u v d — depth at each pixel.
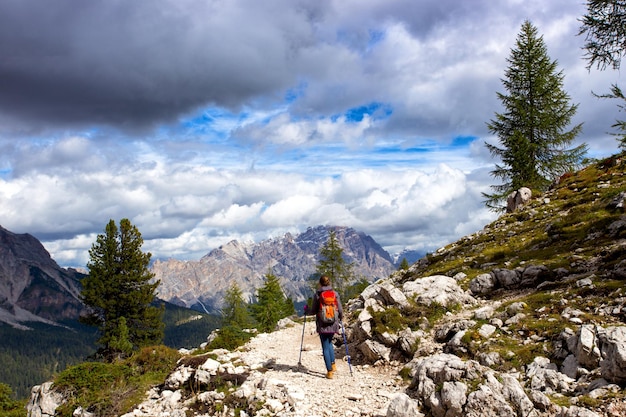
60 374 16.70
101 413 14.28
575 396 8.59
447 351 12.71
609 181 26.91
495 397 8.08
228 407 11.23
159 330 48.44
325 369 13.95
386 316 15.05
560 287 14.87
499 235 26.00
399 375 12.47
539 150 39.44
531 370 10.21
